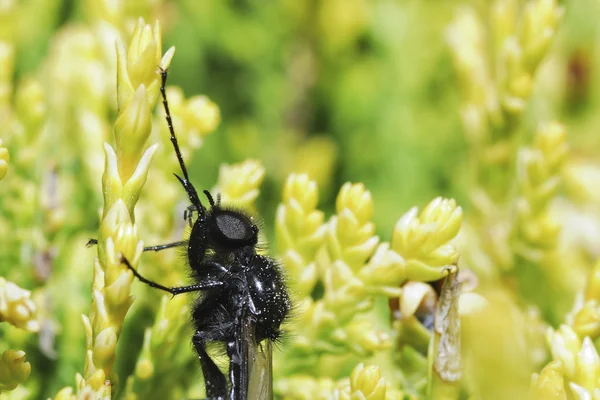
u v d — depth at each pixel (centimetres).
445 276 7
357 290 7
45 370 7
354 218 7
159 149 7
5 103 7
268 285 7
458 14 8
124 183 6
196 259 7
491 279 7
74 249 7
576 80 8
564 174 8
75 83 8
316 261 7
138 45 6
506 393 6
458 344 6
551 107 8
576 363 6
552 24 7
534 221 7
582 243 8
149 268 7
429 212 7
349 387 6
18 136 7
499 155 7
